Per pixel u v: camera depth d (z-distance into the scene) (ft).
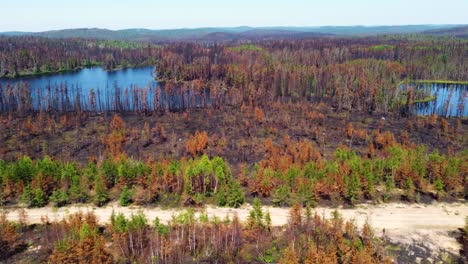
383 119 579.48
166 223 269.64
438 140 478.18
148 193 301.84
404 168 328.70
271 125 520.42
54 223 254.68
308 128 513.04
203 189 313.73
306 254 222.48
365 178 316.40
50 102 622.54
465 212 295.28
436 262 234.38
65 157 403.34
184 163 336.49
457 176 324.80
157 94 630.33
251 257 233.14
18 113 573.33
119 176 317.83
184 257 231.30
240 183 332.19
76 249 212.84
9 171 302.86
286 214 284.61
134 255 228.02
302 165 350.23
